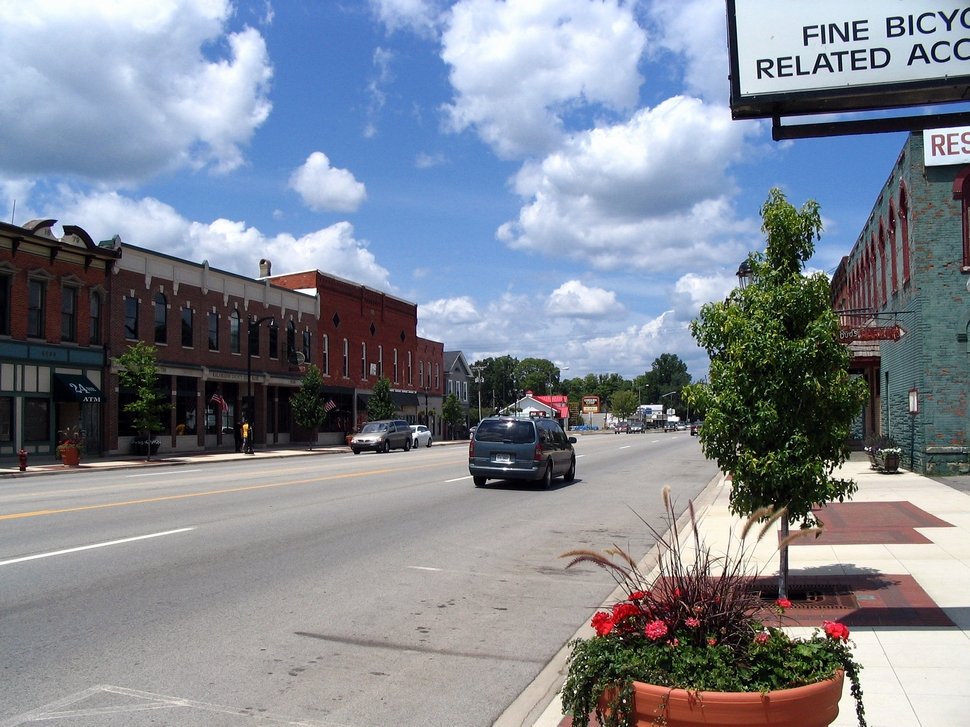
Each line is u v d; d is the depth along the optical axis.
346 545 12.03
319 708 5.69
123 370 37.06
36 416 33.50
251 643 7.10
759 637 4.21
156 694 5.83
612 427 139.62
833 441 8.28
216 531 12.93
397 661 6.79
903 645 6.75
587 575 10.34
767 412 8.13
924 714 5.25
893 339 22.61
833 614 7.81
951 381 20.62
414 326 69.81
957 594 8.48
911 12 7.06
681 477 25.31
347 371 58.19
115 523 13.64
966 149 20.38
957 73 6.98
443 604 8.76
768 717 3.71
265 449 47.28
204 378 42.50
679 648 4.11
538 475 20.67
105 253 36.22
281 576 9.76
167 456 38.50
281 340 50.03
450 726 5.45
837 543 11.82
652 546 12.48
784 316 8.32
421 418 71.12
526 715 5.66
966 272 20.53
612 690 3.97
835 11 7.17
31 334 33.41
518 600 9.00
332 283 56.25
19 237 32.16
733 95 7.33
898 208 23.27
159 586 9.03
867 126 7.31
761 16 7.30
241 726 5.31
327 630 7.59
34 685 5.95
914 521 13.69
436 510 16.41
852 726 5.07
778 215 8.49
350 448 50.59
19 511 15.18
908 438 22.95
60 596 8.48
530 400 120.06
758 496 8.38
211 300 43.41
